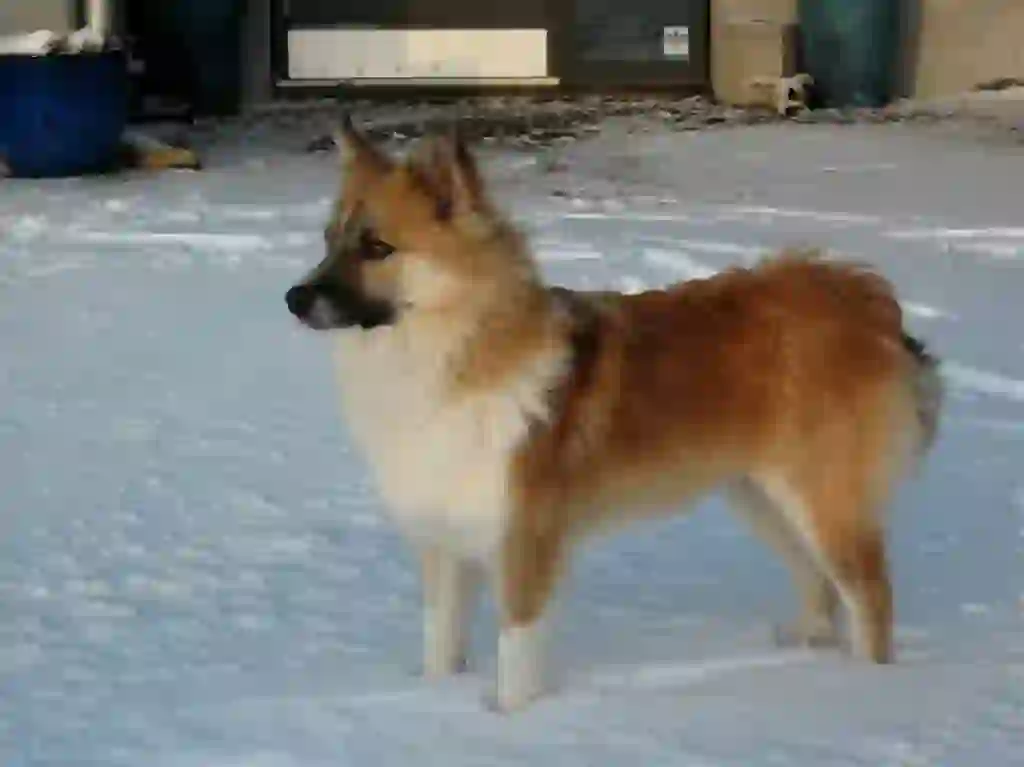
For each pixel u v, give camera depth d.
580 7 25.67
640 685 5.71
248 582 6.74
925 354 6.07
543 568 5.48
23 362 10.49
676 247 13.56
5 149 18.69
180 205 16.39
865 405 5.74
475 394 5.29
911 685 5.63
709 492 5.87
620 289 12.02
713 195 17.02
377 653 6.02
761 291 5.86
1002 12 25.36
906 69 25.70
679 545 7.24
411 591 6.67
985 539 7.22
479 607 6.60
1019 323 11.13
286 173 18.80
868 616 5.87
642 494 5.71
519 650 5.50
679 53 25.80
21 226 15.24
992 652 5.95
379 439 5.47
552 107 24.89
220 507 7.71
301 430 9.03
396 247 5.25
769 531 6.18
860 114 23.98
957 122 22.70
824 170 18.73
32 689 5.61
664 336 5.70
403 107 25.02
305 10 25.59
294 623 6.30
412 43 25.72
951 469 8.16
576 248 13.59
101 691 5.60
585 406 5.49
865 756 5.03
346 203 5.43
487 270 5.29
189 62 24.38
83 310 11.98
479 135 21.86
